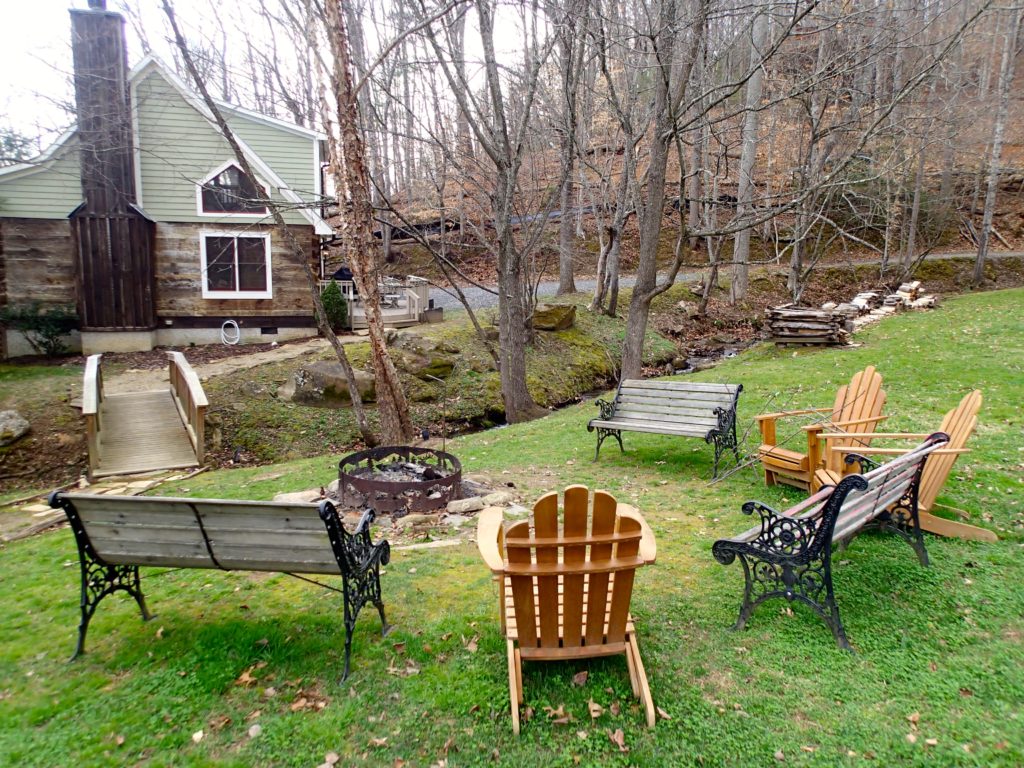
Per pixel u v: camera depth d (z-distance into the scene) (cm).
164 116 1692
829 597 345
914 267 2506
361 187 991
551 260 3109
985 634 348
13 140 1689
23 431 1138
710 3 938
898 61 1562
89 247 1620
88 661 351
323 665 340
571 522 281
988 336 1445
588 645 311
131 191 1642
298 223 1834
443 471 686
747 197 1750
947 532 484
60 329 1623
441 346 1655
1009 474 607
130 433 1201
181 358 1267
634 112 1600
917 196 2484
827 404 988
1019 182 3120
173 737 285
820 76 1001
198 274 1775
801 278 1706
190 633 376
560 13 1071
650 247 1213
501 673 328
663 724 288
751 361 1568
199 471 1084
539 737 282
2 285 1630
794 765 261
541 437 989
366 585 359
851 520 375
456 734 286
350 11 1173
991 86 2728
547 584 293
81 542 357
